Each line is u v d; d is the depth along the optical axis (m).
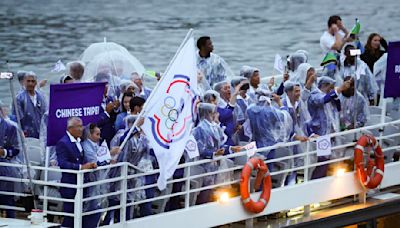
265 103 49.34
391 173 55.25
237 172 48.53
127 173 43.56
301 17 121.06
